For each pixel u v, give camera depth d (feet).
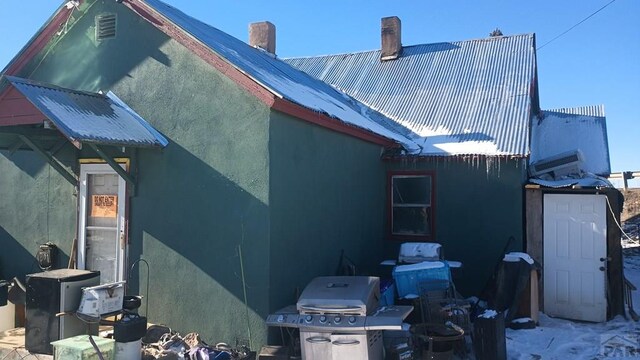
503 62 43.14
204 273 22.22
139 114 24.11
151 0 26.63
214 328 21.88
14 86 20.06
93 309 18.51
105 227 24.79
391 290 25.71
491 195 32.86
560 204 31.30
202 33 26.73
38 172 26.78
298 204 23.58
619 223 30.53
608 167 37.09
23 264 26.81
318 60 51.26
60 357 17.62
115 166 22.49
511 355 23.12
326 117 25.09
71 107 21.42
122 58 24.90
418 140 35.86
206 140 22.59
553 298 31.12
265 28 47.14
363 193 31.50
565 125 42.91
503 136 33.99
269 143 21.38
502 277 28.48
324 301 19.20
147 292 23.26
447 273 25.85
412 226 35.09
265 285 21.03
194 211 22.61
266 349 19.92
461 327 23.53
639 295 35.58
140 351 18.58
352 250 29.58
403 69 45.88
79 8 25.72
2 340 21.70
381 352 20.35
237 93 22.08
